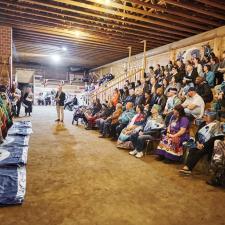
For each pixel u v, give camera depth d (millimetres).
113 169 3629
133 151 4539
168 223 2203
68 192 2768
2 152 4027
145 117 5086
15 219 2170
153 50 9156
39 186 2895
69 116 10320
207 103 4656
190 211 2439
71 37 7891
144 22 6340
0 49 6770
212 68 5312
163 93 5664
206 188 3035
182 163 4027
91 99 11242
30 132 6055
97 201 2576
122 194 2773
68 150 4613
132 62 10852
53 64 15523
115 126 5789
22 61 14719
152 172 3561
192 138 3967
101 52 10266
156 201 2631
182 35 7191
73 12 5773
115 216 2289
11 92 7590
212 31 6484
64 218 2217
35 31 7305
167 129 4230
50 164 3729
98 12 5695
